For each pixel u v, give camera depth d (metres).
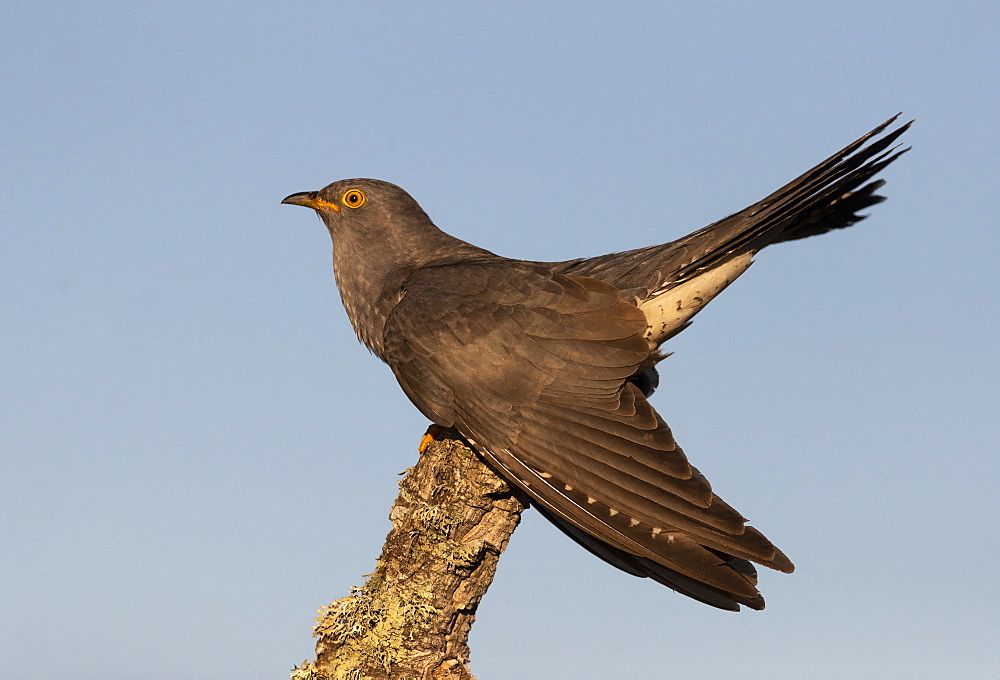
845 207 10.82
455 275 11.28
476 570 9.45
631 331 10.26
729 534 8.95
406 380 10.70
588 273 11.47
